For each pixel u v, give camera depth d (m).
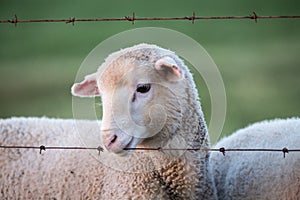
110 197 7.27
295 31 31.84
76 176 7.52
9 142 8.05
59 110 19.09
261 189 7.54
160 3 37.25
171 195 7.34
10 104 20.30
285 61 25.50
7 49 30.02
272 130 8.22
